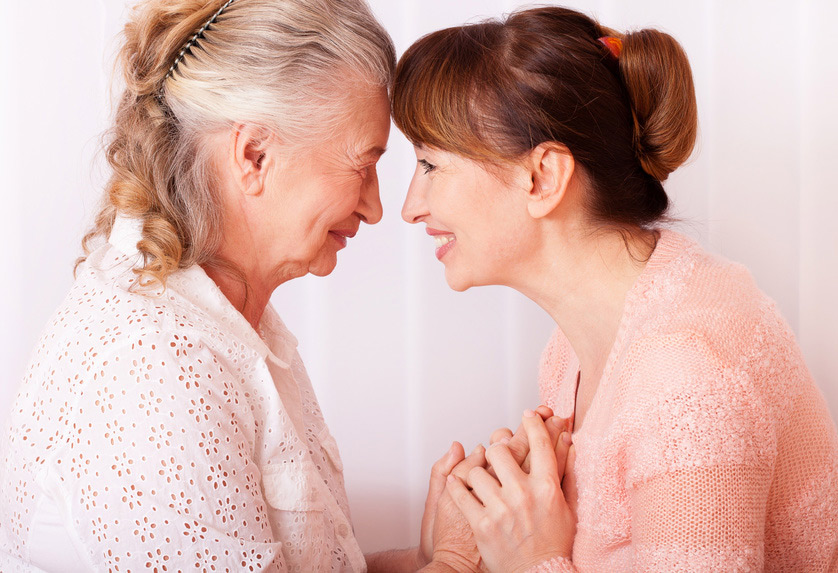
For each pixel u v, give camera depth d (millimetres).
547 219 1071
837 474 974
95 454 909
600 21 1881
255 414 1026
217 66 1002
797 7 1858
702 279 989
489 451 1120
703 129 1917
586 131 1025
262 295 1167
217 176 1045
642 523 895
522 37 1037
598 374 1120
